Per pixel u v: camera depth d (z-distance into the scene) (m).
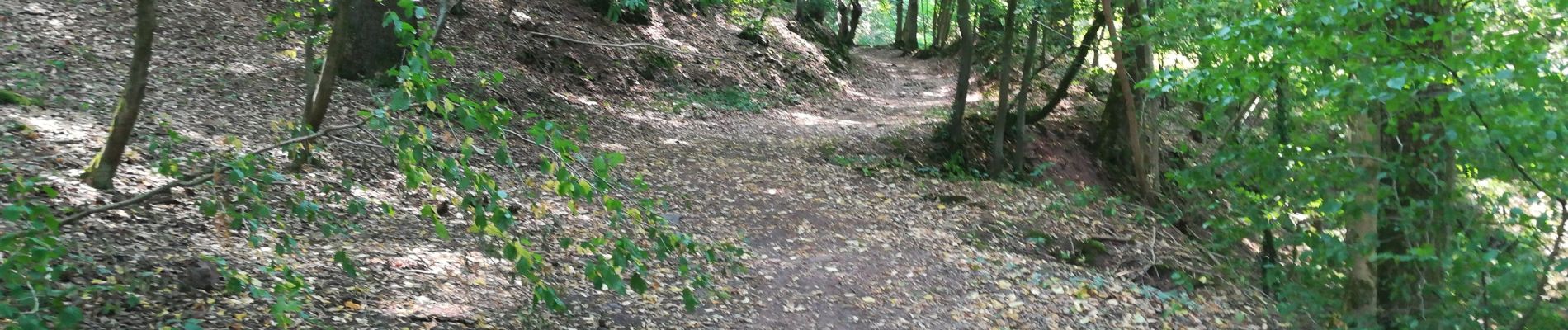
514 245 3.82
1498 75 4.28
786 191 12.38
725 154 14.91
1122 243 11.27
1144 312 8.30
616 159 3.71
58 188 6.61
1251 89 5.83
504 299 6.73
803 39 30.12
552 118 15.16
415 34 3.62
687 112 18.95
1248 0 7.02
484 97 14.59
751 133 17.84
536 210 4.24
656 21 24.73
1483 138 4.76
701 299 7.45
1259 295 9.21
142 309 5.11
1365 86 4.79
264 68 13.40
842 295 8.12
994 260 9.66
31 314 2.88
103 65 11.65
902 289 8.43
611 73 19.88
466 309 6.36
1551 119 4.36
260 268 6.07
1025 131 19.61
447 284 6.75
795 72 26.25
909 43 41.28
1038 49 24.34
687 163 13.62
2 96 9.00
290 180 8.22
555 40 20.03
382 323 5.74
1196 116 15.16
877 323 7.48
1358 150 5.95
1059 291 8.70
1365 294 6.23
